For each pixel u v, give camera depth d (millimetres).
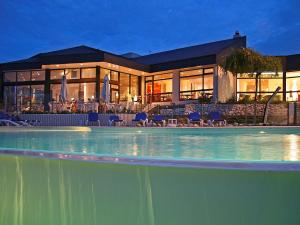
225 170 1997
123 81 23000
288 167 1900
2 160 2764
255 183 1964
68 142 5867
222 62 20078
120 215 2270
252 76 20609
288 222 1946
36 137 7301
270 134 9281
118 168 2270
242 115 17891
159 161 2123
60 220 2492
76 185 2416
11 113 18000
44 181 2553
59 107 18281
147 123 15992
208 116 17094
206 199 2047
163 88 23688
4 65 22703
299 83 21641
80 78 21062
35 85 22484
